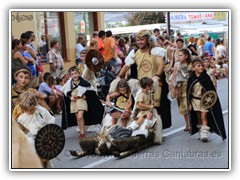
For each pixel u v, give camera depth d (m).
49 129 5.98
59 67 14.55
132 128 8.52
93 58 10.11
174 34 25.03
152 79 8.79
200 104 8.98
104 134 8.23
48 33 17.52
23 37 12.27
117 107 9.04
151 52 9.09
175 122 11.30
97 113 10.02
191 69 9.98
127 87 9.02
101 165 7.66
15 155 4.39
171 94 10.05
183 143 9.02
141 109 8.73
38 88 12.81
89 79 10.16
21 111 6.84
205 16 28.38
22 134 4.52
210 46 20.77
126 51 16.69
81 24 19.41
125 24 27.47
